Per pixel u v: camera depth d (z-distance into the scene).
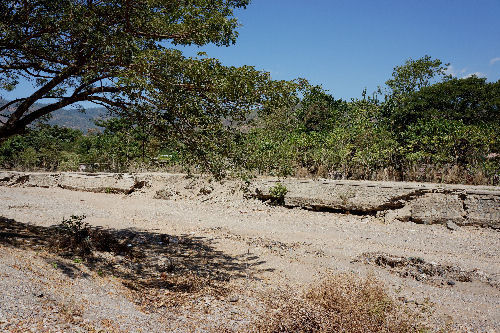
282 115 14.06
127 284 5.55
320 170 15.59
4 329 3.12
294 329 4.21
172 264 6.66
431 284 6.28
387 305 4.76
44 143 26.77
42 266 5.11
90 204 15.00
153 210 13.80
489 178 12.29
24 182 21.44
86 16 6.22
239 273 6.66
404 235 9.77
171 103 6.06
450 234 9.72
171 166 19.77
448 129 14.76
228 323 4.46
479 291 5.90
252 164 7.04
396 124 25.53
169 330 4.10
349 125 19.56
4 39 5.78
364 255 7.89
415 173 13.70
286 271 6.83
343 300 4.79
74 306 4.06
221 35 7.04
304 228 10.80
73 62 6.39
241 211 13.43
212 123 6.39
